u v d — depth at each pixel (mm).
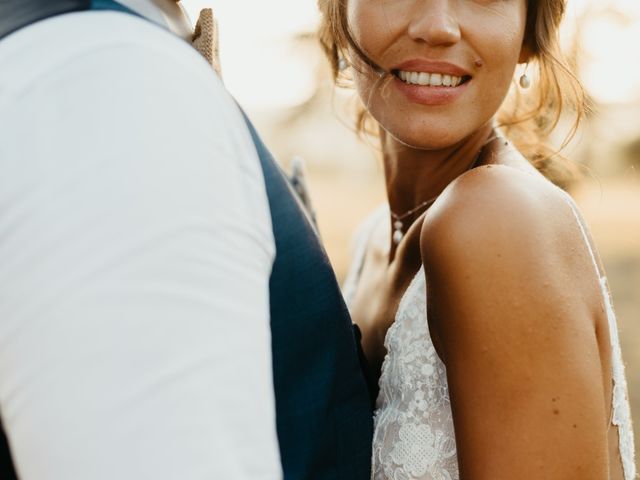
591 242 1306
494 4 1374
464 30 1357
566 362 1101
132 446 657
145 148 704
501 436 1107
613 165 4762
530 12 1587
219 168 760
